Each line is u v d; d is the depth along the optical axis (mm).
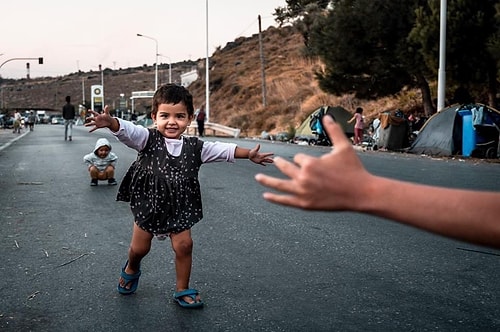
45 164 13680
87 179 10688
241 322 3557
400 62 20625
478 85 19469
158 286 4270
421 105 25234
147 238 3867
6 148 19969
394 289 4160
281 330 3422
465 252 5195
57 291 4164
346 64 22062
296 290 4156
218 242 5645
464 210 1135
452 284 4266
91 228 6340
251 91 48938
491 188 9078
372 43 21516
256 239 5770
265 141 25172
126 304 3891
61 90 143625
